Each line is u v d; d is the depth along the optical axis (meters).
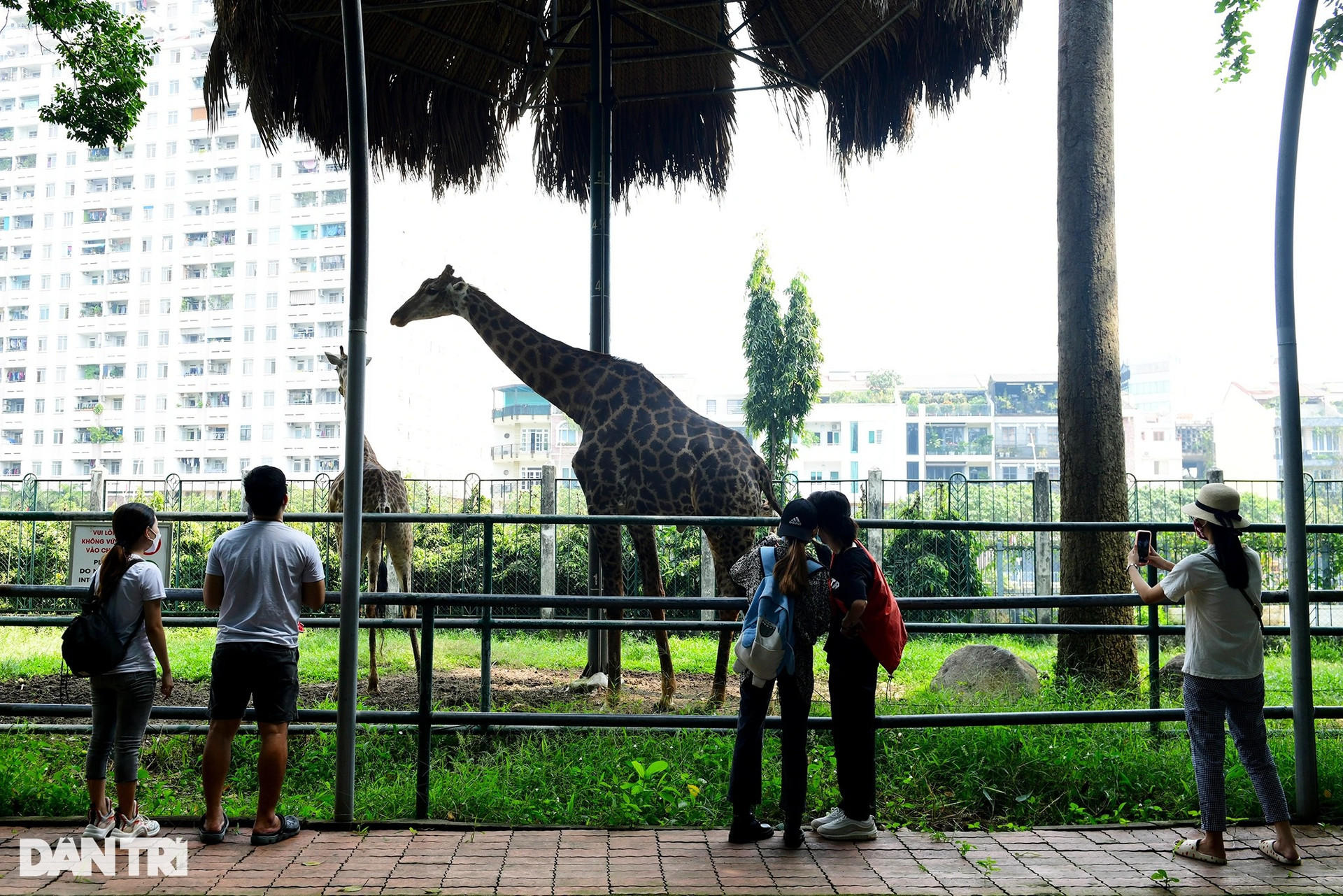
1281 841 4.68
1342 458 58.69
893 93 10.12
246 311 65.88
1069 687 7.91
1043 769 5.78
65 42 11.62
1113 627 6.34
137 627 4.79
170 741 6.37
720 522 5.83
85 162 68.88
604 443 8.02
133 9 69.06
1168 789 5.73
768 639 4.68
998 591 15.20
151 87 68.81
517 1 9.98
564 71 11.09
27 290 68.69
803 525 4.77
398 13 9.55
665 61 11.02
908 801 5.63
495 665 10.12
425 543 15.51
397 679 8.87
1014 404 60.91
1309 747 5.36
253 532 4.85
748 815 4.94
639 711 7.27
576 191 11.41
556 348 8.50
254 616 4.77
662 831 5.15
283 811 5.34
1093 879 4.47
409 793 5.50
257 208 66.38
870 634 4.91
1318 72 10.11
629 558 14.96
